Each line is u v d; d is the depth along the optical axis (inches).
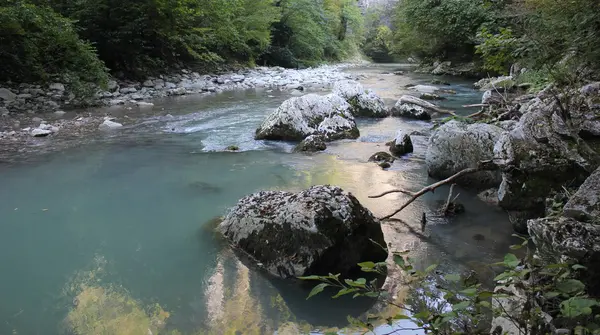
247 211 125.8
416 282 101.1
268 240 113.5
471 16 604.1
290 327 86.7
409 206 154.9
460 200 160.1
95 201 162.9
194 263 115.0
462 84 559.2
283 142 255.1
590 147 130.5
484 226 136.8
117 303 96.8
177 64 596.4
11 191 172.7
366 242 111.7
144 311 93.4
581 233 75.9
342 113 275.9
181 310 93.4
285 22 956.6
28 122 298.5
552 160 126.6
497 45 241.3
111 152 231.3
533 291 61.5
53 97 360.5
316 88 528.7
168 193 171.0
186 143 251.4
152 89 467.2
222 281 105.6
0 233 135.5
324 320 89.0
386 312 90.6
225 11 660.1
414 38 808.3
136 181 185.8
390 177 188.5
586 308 47.6
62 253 122.3
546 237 79.7
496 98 284.2
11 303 97.4
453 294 64.2
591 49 164.2
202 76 586.6
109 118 319.3
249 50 772.0
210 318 90.3
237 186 178.7
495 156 138.5
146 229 137.9
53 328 88.1
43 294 101.2
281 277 106.9
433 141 184.7
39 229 138.5
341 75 697.6
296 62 925.8
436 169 182.2
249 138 264.1
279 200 124.0
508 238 127.6
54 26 383.9
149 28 513.3
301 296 98.3
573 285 53.4
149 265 114.4
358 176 190.5
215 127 295.1
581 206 90.0
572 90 155.4
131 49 483.8
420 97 421.4
